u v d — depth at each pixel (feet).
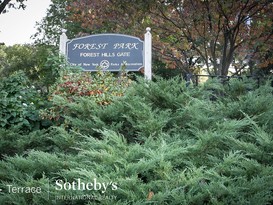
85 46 26.94
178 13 44.04
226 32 43.55
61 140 15.17
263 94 16.31
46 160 12.38
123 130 15.85
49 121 20.94
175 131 14.83
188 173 10.68
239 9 41.88
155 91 16.40
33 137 17.62
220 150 12.49
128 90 17.81
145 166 10.76
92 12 43.01
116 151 11.73
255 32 45.01
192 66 56.34
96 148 12.67
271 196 10.78
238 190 10.18
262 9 43.21
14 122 20.62
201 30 45.37
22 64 64.18
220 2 40.55
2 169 12.57
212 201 9.92
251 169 11.03
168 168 10.78
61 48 27.02
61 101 19.34
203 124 13.98
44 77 27.81
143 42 26.58
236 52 50.96
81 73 23.27
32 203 10.98
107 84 21.04
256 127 12.76
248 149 12.09
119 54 26.68
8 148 17.40
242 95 16.53
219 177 10.53
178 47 47.09
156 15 44.14
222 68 44.19
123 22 43.62
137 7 41.81
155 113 15.71
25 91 22.66
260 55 49.60
